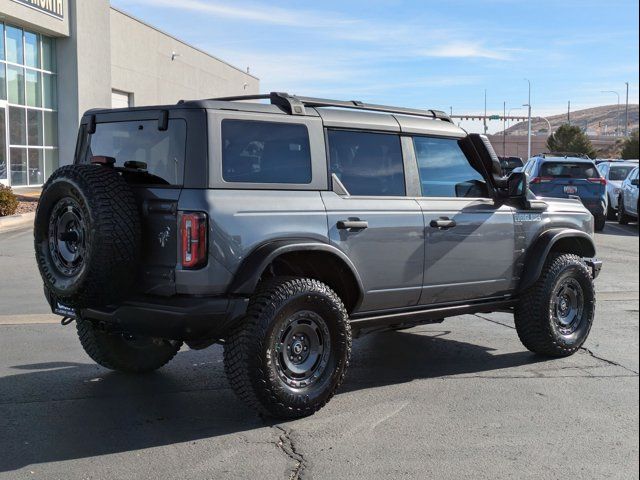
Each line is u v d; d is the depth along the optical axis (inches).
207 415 200.1
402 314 227.1
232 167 188.4
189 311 178.5
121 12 1448.1
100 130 210.5
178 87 1813.5
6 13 969.5
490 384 232.5
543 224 263.6
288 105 204.2
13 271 451.2
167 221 184.1
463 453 174.2
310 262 209.3
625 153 2950.3
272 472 162.2
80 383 228.5
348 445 178.7
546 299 257.8
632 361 261.9
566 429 191.5
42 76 1117.1
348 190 213.3
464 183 245.9
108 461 167.6
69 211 187.8
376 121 223.1
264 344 186.2
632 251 600.7
